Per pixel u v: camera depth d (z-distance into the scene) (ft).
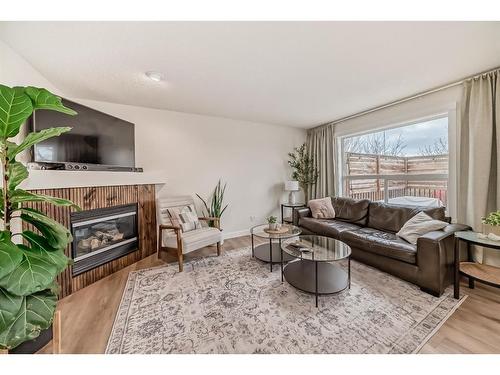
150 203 10.03
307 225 11.42
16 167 3.54
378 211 10.07
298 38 5.41
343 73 7.33
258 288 6.86
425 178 9.95
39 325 3.07
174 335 4.88
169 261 9.17
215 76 7.38
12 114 3.21
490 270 6.29
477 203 7.56
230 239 12.62
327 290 6.19
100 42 5.42
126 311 5.76
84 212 7.29
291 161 15.25
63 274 6.59
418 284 6.61
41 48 5.61
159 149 10.87
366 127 11.76
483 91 7.41
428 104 9.20
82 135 7.61
